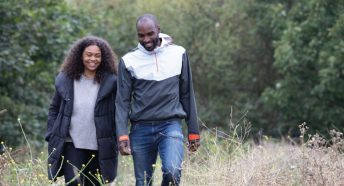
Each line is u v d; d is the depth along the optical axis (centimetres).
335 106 4006
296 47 3891
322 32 3803
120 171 1819
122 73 1385
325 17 3800
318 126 4122
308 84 4094
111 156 1452
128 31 5162
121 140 1374
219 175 1487
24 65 2877
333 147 1484
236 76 5181
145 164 1408
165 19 5159
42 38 3094
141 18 1378
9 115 3008
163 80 1372
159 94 1370
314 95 3984
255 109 5072
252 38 5100
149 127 1384
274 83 5103
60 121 1440
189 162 1572
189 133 1420
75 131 1438
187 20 5150
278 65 4028
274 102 4359
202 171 1577
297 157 1608
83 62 1445
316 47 3819
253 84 5228
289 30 3909
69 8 3406
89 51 1430
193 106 1418
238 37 5119
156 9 5162
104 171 1442
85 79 1452
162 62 1377
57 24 3139
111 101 1452
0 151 2305
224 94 5275
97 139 1435
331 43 3709
